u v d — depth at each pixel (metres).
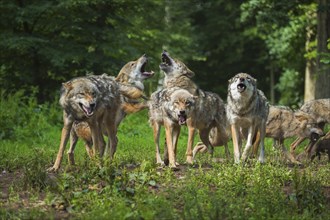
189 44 43.34
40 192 11.38
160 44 33.94
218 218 9.58
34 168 11.95
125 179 11.43
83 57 27.55
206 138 15.89
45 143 20.50
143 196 10.70
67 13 27.89
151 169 12.41
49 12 27.59
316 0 28.27
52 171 13.28
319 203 10.59
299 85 43.34
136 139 21.25
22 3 28.06
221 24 46.03
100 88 13.77
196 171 13.52
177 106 13.98
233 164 14.09
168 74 16.12
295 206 10.52
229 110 14.96
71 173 12.38
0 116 21.77
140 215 9.65
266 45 43.84
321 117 19.67
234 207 10.05
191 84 15.95
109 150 14.99
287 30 37.69
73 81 13.38
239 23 43.19
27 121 22.84
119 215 9.62
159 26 34.75
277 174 12.68
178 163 14.77
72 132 14.39
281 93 46.22
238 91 14.53
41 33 29.00
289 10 28.84
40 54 28.22
